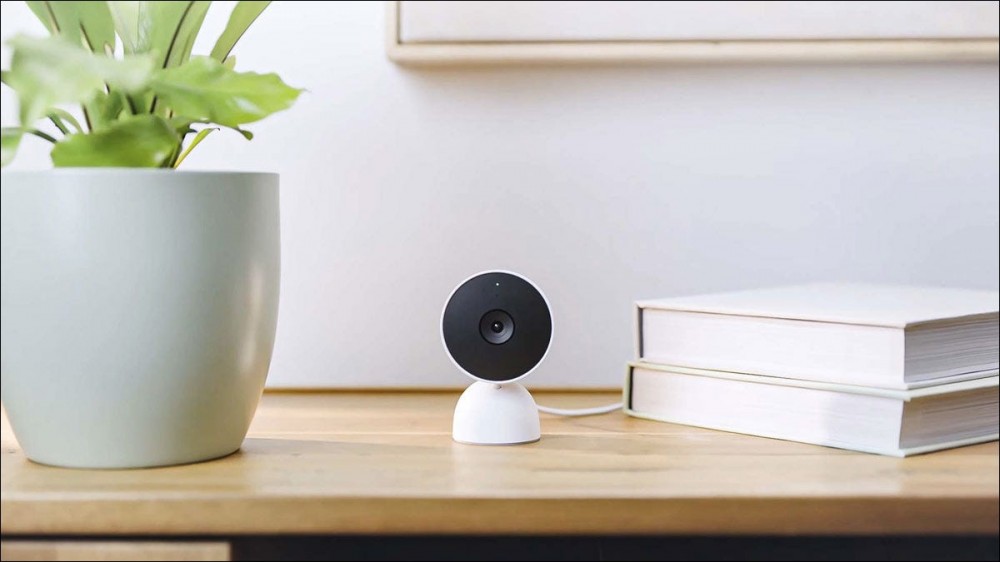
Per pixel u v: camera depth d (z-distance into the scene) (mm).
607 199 1028
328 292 1035
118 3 708
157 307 668
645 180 1027
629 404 894
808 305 815
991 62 1016
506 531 618
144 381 675
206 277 681
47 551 625
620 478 660
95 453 687
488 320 782
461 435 781
